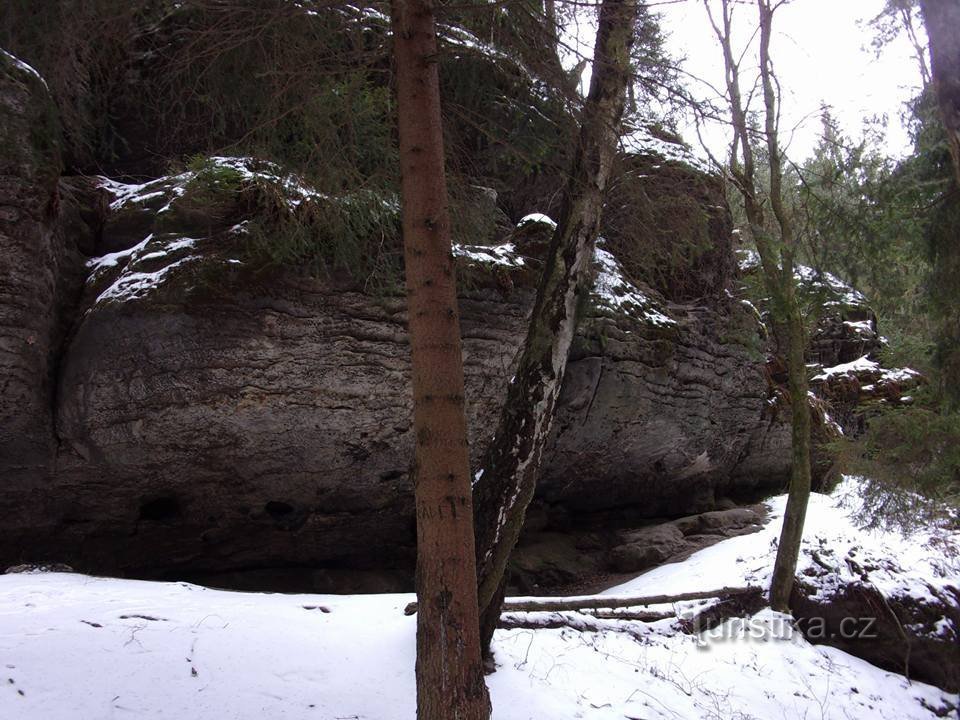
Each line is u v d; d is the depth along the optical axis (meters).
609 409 10.32
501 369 9.07
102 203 8.04
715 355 12.21
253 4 5.50
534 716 5.69
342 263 7.67
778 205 8.82
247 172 7.51
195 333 7.12
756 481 14.78
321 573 9.37
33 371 6.94
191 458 7.83
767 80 8.76
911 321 10.16
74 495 7.82
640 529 11.95
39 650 5.20
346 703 5.39
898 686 8.16
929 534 10.28
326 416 8.02
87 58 6.24
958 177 6.34
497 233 10.44
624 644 7.35
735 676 7.35
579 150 6.26
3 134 6.23
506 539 5.94
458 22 5.92
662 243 7.75
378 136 6.59
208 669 5.41
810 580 8.84
